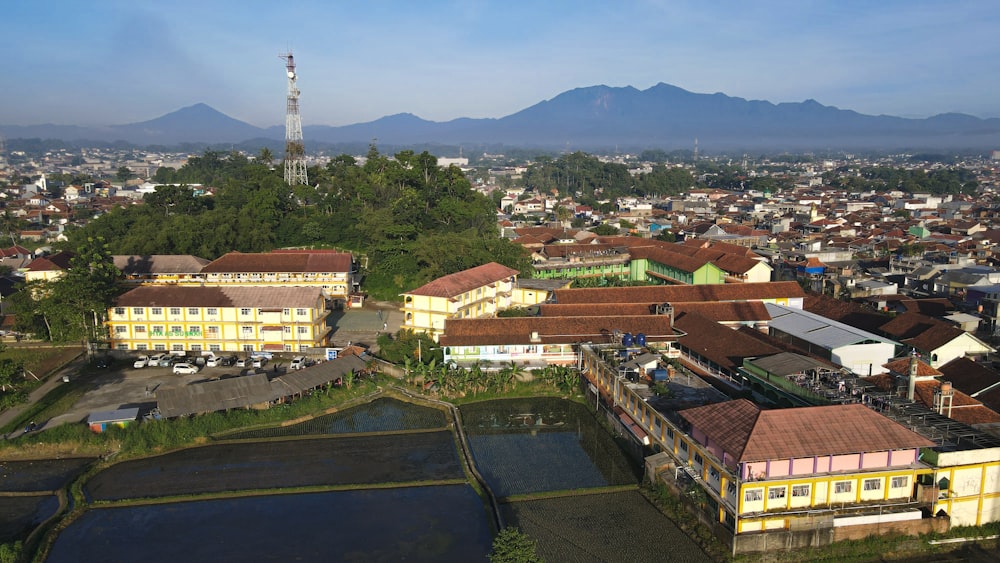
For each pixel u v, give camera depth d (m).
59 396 72.38
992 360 77.88
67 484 55.97
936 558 46.34
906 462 47.19
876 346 71.62
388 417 70.69
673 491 52.50
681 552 46.91
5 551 45.25
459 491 55.72
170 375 79.31
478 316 96.94
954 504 47.47
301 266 111.31
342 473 58.59
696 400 60.50
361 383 76.62
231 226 131.62
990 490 47.94
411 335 86.69
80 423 64.50
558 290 97.25
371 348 89.06
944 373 67.25
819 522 45.69
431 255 116.19
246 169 176.75
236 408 68.50
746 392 64.44
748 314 87.06
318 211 151.25
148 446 62.28
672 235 171.88
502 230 163.75
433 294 89.69
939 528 47.06
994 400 60.91
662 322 81.94
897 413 52.12
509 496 54.44
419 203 140.38
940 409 55.75
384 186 151.38
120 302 85.56
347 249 140.00
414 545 48.06
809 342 75.06
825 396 54.69
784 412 47.38
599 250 133.62
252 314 85.88
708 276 115.50
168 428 63.62
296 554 46.94
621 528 50.00
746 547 45.19
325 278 110.81
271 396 68.81
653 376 66.75
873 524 46.53
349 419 70.06
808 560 45.75
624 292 97.69
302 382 71.88
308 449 63.22
